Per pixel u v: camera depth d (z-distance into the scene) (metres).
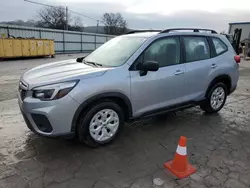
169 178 2.57
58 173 2.62
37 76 3.08
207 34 4.37
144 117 3.57
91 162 2.87
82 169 2.71
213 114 4.79
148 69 3.22
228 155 3.11
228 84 4.81
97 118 3.12
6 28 22.97
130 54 3.40
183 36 3.96
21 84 3.11
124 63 3.30
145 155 3.07
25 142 3.34
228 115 4.75
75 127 2.94
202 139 3.60
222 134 3.80
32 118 2.86
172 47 3.78
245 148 3.33
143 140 3.51
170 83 3.69
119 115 3.31
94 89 2.93
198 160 2.96
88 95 2.89
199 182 2.51
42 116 2.77
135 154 3.09
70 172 2.65
